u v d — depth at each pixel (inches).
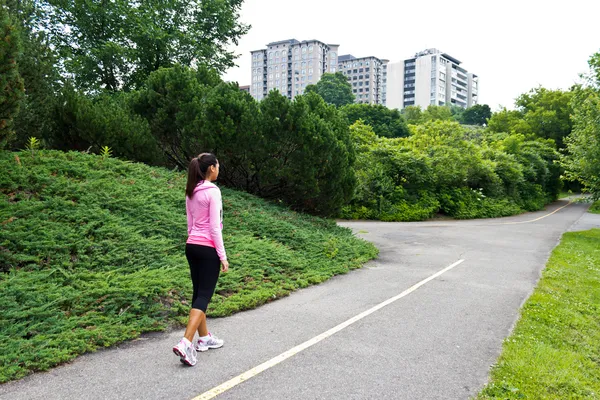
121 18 825.5
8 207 247.0
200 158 162.6
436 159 983.0
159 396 127.5
